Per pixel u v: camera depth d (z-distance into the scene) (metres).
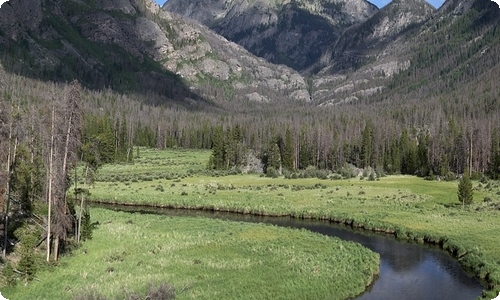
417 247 55.28
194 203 81.50
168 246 49.69
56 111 41.78
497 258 46.44
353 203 80.81
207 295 35.25
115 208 80.06
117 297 34.59
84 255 45.94
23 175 51.91
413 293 39.56
